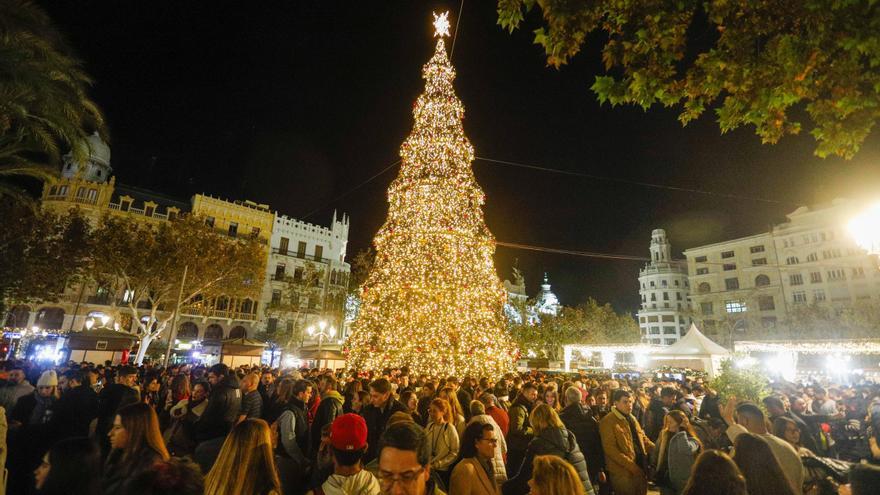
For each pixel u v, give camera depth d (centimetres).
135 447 346
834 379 2972
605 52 473
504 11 475
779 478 301
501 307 2119
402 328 1859
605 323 6544
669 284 8906
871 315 5200
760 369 1049
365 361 1906
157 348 3700
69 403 598
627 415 601
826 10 398
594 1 445
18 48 1121
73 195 3744
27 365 1389
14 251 2189
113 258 2622
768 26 435
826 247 6303
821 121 464
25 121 1265
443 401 554
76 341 2281
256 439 301
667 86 471
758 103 462
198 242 2841
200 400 611
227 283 3069
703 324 7412
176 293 3022
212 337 4125
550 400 807
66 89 1338
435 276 1866
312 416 846
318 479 339
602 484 618
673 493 513
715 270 7494
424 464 259
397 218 1945
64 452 262
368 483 306
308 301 4616
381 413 666
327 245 5072
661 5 436
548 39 475
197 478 230
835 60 424
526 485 435
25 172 1473
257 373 624
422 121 1928
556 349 4816
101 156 4156
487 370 1844
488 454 394
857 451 850
